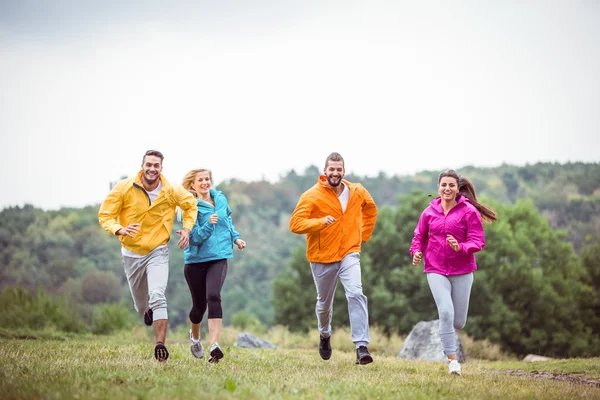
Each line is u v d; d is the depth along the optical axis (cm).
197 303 903
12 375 662
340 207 902
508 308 3750
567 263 4334
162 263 820
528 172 13600
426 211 916
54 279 8825
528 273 3819
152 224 820
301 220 888
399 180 15050
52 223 9819
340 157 893
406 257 4241
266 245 11212
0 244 9400
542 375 1078
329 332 980
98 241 9556
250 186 13912
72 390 574
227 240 880
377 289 4000
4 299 2555
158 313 796
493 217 917
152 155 817
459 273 892
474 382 797
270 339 2136
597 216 10975
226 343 1764
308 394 629
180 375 698
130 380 647
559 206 11581
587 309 4172
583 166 13300
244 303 9019
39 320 2292
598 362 1238
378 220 4506
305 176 14900
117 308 2556
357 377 780
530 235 4341
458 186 904
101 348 1067
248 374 754
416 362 1212
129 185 813
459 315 906
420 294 3984
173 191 827
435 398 650
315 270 919
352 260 904
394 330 3872
